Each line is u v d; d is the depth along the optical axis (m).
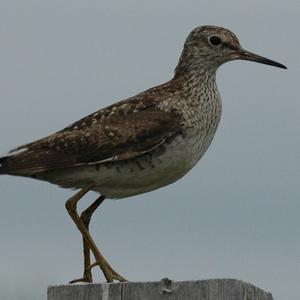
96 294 9.90
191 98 14.41
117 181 14.03
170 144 13.85
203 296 9.52
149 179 14.05
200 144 14.27
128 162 13.85
